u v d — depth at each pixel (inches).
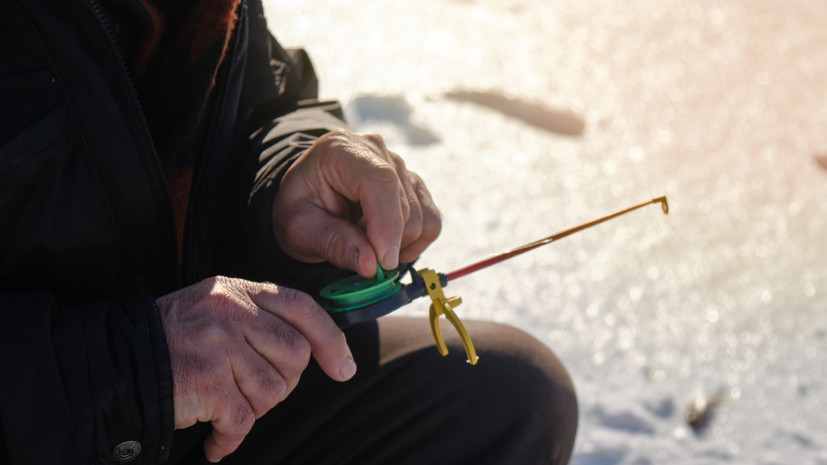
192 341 32.6
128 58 41.3
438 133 118.3
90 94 36.6
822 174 118.2
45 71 35.7
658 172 116.3
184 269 44.3
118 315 32.5
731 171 117.6
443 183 107.5
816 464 70.2
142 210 39.3
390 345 43.3
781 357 84.2
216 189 45.7
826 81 144.7
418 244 42.2
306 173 40.3
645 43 155.1
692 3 174.4
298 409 40.5
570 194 109.3
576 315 88.3
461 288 89.5
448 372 42.3
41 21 35.5
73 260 37.6
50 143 35.6
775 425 74.8
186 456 38.7
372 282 37.3
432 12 156.9
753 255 100.3
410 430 41.1
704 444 72.3
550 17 163.0
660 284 94.0
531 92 132.2
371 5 154.0
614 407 75.0
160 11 42.2
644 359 82.7
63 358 31.0
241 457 39.4
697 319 89.2
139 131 37.9
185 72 41.8
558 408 43.4
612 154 119.9
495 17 160.1
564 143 121.5
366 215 37.9
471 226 100.0
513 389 42.4
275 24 140.2
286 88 52.2
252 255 45.0
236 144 48.2
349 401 41.0
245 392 33.2
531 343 45.7
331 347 34.3
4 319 31.1
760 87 141.6
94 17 36.2
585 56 148.0
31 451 30.0
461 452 41.1
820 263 99.4
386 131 117.4
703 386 79.4
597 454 69.8
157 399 31.4
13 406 30.0
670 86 140.2
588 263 96.4
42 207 36.0
